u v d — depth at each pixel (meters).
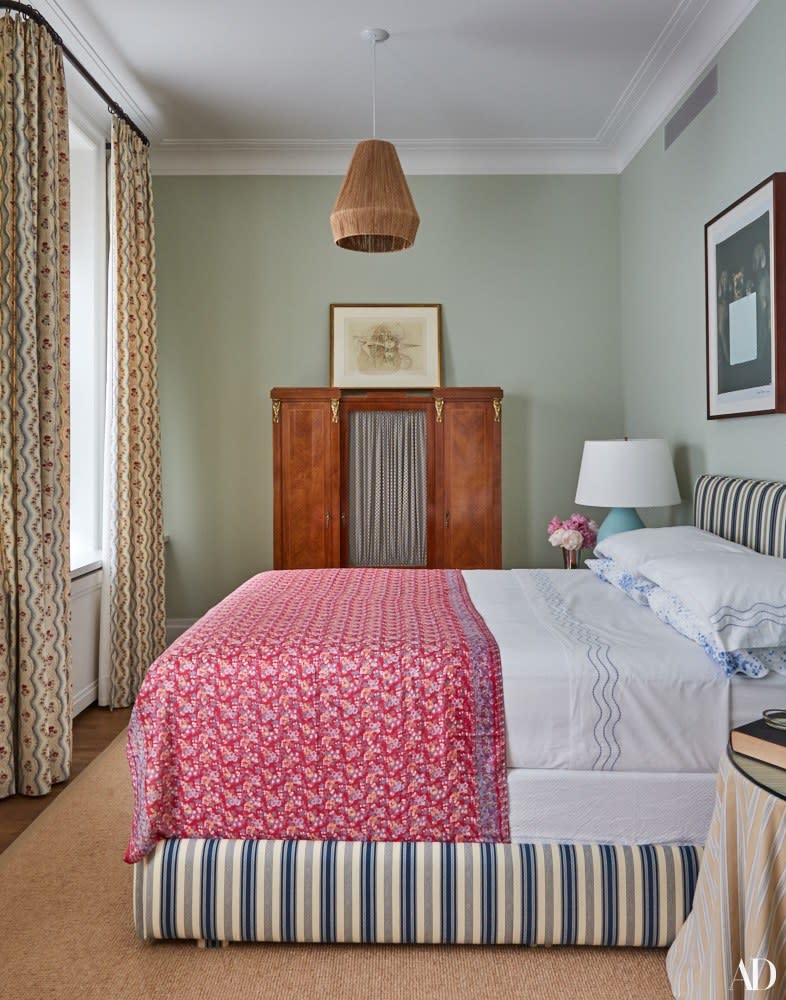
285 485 4.48
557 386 5.02
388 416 4.52
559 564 5.06
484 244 4.98
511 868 1.96
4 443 2.86
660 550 2.76
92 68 3.78
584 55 3.74
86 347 4.25
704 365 3.68
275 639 2.15
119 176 3.97
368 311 4.95
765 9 2.96
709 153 3.54
